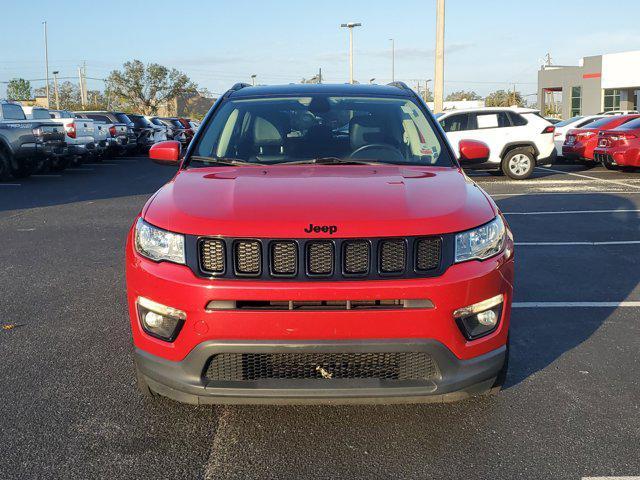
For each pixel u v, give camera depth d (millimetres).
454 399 3021
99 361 4266
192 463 3000
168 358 3020
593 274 6551
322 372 2941
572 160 19938
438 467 2961
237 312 2846
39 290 6004
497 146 15664
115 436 3246
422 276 2916
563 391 3775
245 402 2947
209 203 3170
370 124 4328
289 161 4047
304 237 2877
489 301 3041
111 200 12625
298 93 4715
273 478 2881
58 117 22266
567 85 50312
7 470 2932
